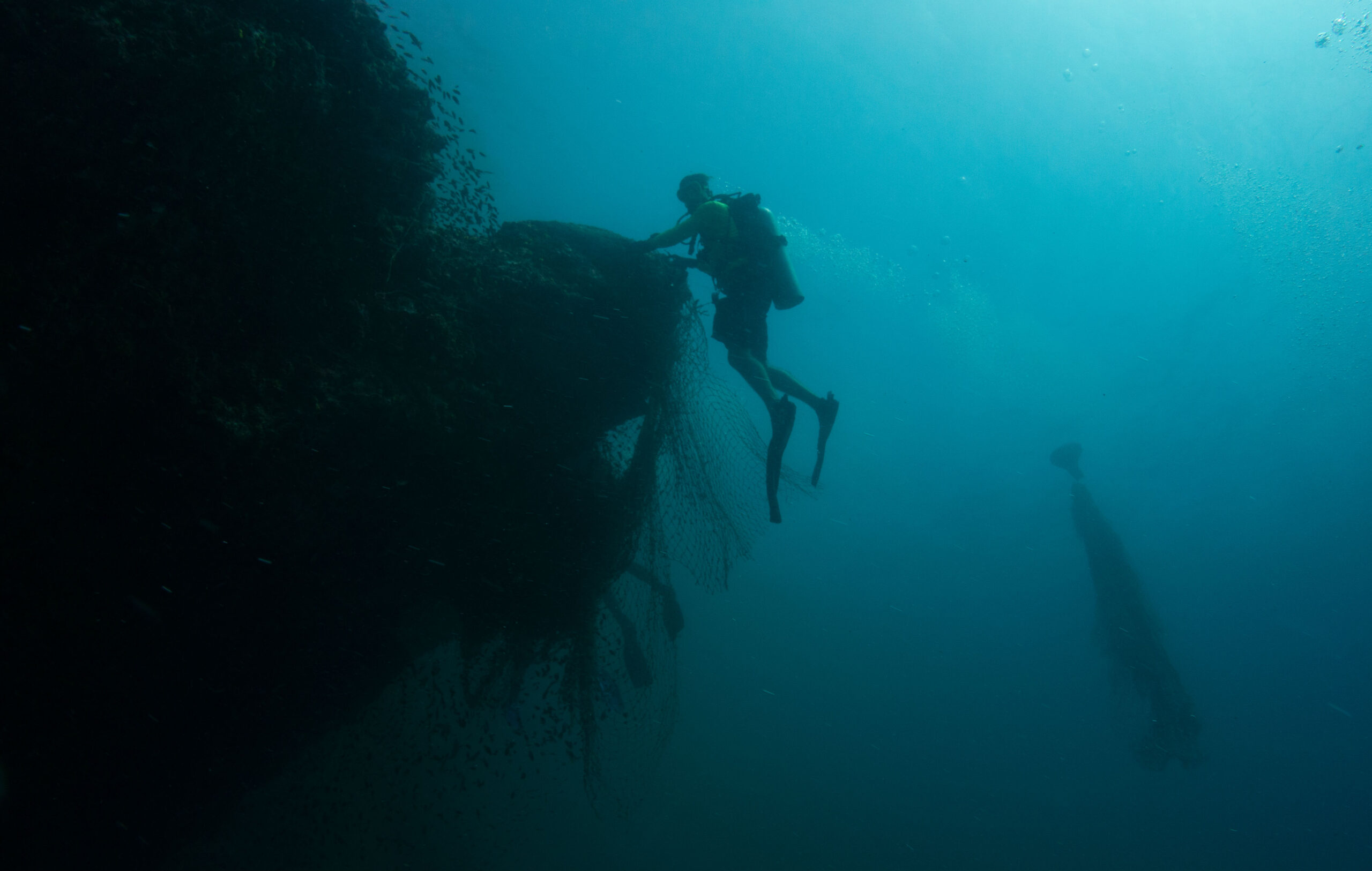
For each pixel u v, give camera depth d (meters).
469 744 3.50
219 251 2.22
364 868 3.37
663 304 3.69
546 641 3.40
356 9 2.64
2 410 1.85
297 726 3.08
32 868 2.50
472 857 4.54
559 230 3.75
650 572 3.95
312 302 2.53
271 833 3.33
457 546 3.07
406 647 3.50
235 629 2.63
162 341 2.06
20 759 2.33
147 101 1.98
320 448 2.45
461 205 3.28
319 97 2.41
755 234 3.47
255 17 2.34
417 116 2.89
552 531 3.31
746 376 3.44
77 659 2.30
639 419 4.01
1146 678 9.08
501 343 3.19
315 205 2.49
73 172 1.87
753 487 4.05
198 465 2.18
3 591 2.05
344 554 2.84
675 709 4.28
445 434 2.83
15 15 1.75
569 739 3.53
